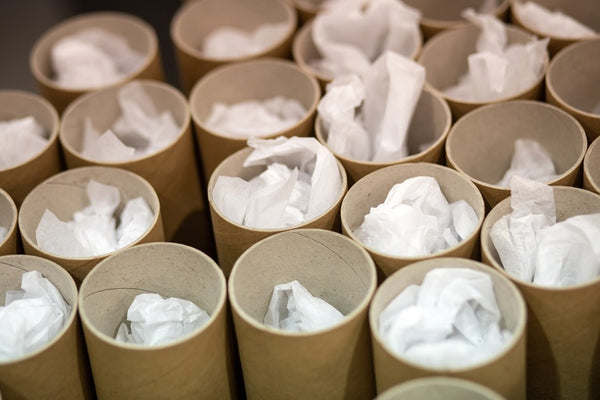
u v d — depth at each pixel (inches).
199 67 38.2
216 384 30.5
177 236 36.3
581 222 30.4
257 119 36.7
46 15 50.9
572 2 38.3
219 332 30.0
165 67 48.2
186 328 30.8
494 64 34.5
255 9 40.6
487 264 30.1
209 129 34.6
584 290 28.9
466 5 39.7
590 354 30.3
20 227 32.2
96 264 31.2
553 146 33.7
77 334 30.4
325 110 33.8
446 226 31.7
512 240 30.7
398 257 29.9
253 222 31.8
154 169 34.3
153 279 31.4
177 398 29.9
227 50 40.1
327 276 31.2
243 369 30.8
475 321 29.3
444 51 37.0
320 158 32.2
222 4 40.5
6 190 34.1
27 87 47.8
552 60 34.8
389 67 33.9
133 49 40.9
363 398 30.7
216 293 30.6
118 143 34.5
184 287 31.4
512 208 31.0
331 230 31.8
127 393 29.9
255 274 30.9
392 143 33.8
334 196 32.0
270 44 40.0
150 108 36.9
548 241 30.5
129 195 33.8
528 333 30.0
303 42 38.1
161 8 50.9
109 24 40.8
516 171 34.0
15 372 29.4
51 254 31.3
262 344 29.2
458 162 33.8
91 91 37.6
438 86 37.4
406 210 31.0
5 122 37.2
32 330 30.3
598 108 36.0
